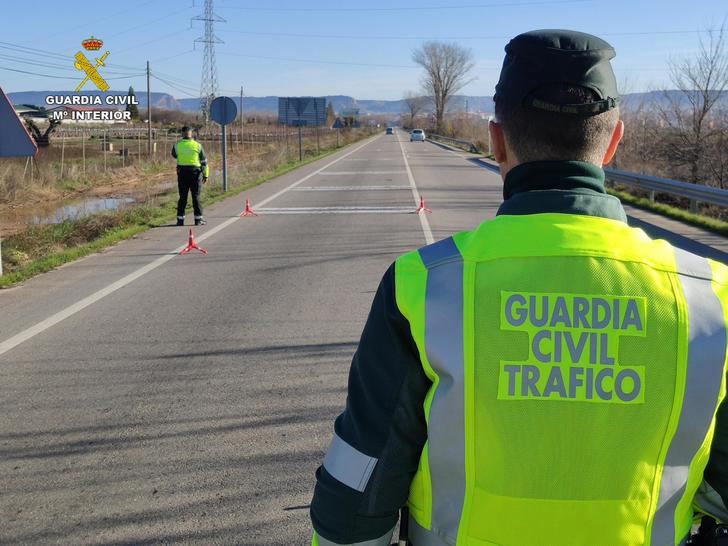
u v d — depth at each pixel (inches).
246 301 309.6
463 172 1147.9
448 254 54.2
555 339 50.3
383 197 748.6
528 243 52.6
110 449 168.7
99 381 213.5
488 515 51.0
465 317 51.3
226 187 821.2
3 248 462.0
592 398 49.8
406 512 58.5
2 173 943.0
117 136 2637.8
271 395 200.8
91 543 131.6
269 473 156.3
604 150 56.5
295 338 254.5
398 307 53.4
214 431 177.8
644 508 50.6
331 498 55.5
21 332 267.0
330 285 339.3
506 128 56.8
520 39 56.2
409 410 53.7
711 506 57.1
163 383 211.0
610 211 54.9
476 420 50.7
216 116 814.5
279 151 1691.7
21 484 153.0
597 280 51.3
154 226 546.3
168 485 151.7
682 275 52.4
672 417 50.2
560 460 49.8
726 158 796.6
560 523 50.2
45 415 188.7
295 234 499.2
